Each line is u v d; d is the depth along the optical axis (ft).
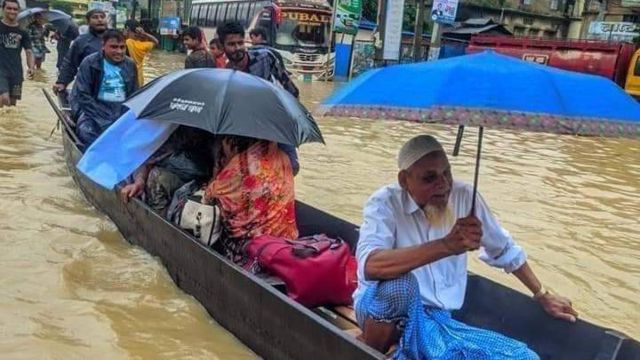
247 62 20.85
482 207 10.07
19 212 19.35
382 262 9.04
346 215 21.75
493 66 7.33
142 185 16.80
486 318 11.93
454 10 80.28
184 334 12.90
